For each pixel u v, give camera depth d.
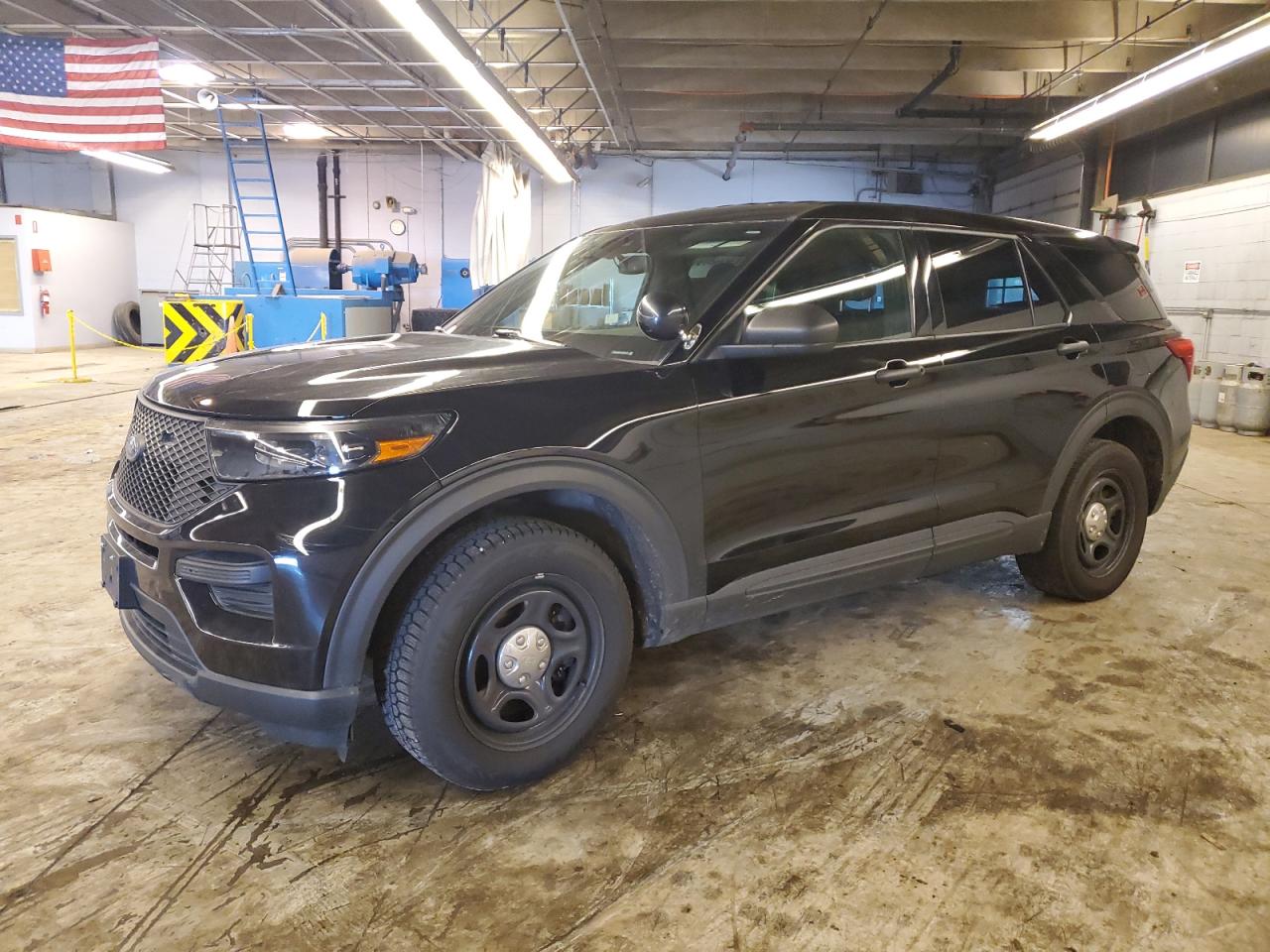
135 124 10.13
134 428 2.44
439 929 1.83
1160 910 1.91
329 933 1.81
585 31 10.21
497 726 2.25
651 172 17.89
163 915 1.85
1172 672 3.14
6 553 4.31
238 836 2.13
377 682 2.22
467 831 2.17
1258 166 10.22
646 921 1.86
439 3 9.70
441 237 18.88
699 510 2.51
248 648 2.05
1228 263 10.68
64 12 10.23
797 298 2.74
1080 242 3.71
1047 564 3.63
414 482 2.05
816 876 2.01
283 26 10.25
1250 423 9.22
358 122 15.80
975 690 2.97
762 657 3.23
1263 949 1.79
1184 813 2.27
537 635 2.28
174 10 9.62
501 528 2.21
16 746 2.53
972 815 2.25
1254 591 4.04
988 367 3.12
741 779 2.41
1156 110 11.89
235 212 19.33
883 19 9.88
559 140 15.51
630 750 2.56
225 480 2.05
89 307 18.92
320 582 1.99
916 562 3.04
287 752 2.54
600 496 2.31
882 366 2.84
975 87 12.41
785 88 12.38
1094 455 3.55
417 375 2.25
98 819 2.19
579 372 2.38
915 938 1.82
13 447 7.08
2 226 17.25
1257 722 2.78
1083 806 2.30
